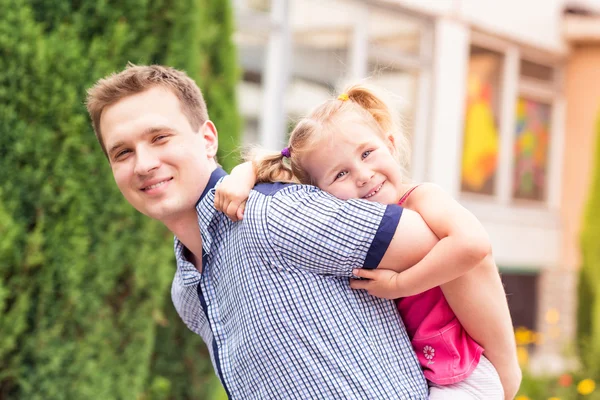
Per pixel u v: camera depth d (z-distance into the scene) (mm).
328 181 1803
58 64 2920
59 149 2934
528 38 9172
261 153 1873
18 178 2854
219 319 1708
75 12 3010
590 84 9711
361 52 7297
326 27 6996
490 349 1756
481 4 8555
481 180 8844
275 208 1586
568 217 9758
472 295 1670
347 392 1553
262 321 1578
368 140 1789
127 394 3215
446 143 8203
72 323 3006
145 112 1727
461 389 1714
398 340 1662
